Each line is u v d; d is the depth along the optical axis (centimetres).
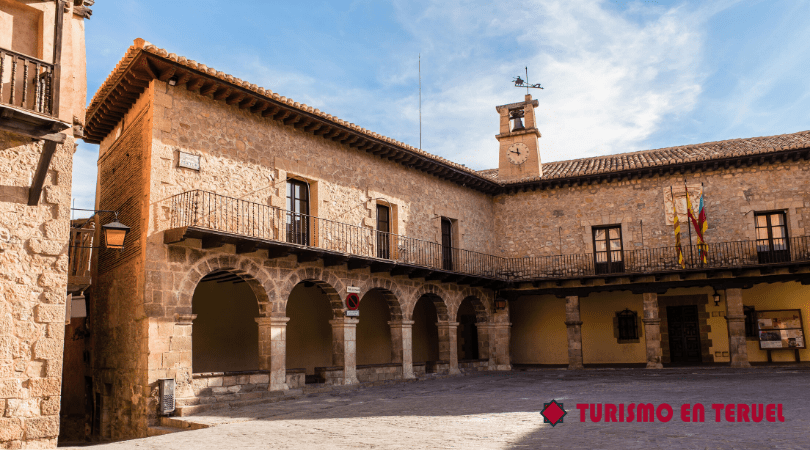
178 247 1199
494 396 1220
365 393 1378
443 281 1884
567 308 2052
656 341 1908
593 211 2131
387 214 1788
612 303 2222
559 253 2159
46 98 853
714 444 628
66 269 905
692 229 1977
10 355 835
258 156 1389
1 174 855
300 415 1042
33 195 867
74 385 1694
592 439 683
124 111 1381
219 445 772
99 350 1445
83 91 985
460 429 805
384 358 2006
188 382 1172
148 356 1127
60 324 885
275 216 1400
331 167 1577
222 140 1316
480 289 2067
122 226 1077
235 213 1312
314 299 1834
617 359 2180
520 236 2236
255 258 1328
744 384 1295
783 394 1086
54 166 912
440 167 1914
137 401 1152
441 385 1527
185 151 1241
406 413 1002
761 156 1881
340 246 1554
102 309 1451
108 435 1338
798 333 1950
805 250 1836
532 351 2305
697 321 2116
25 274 862
